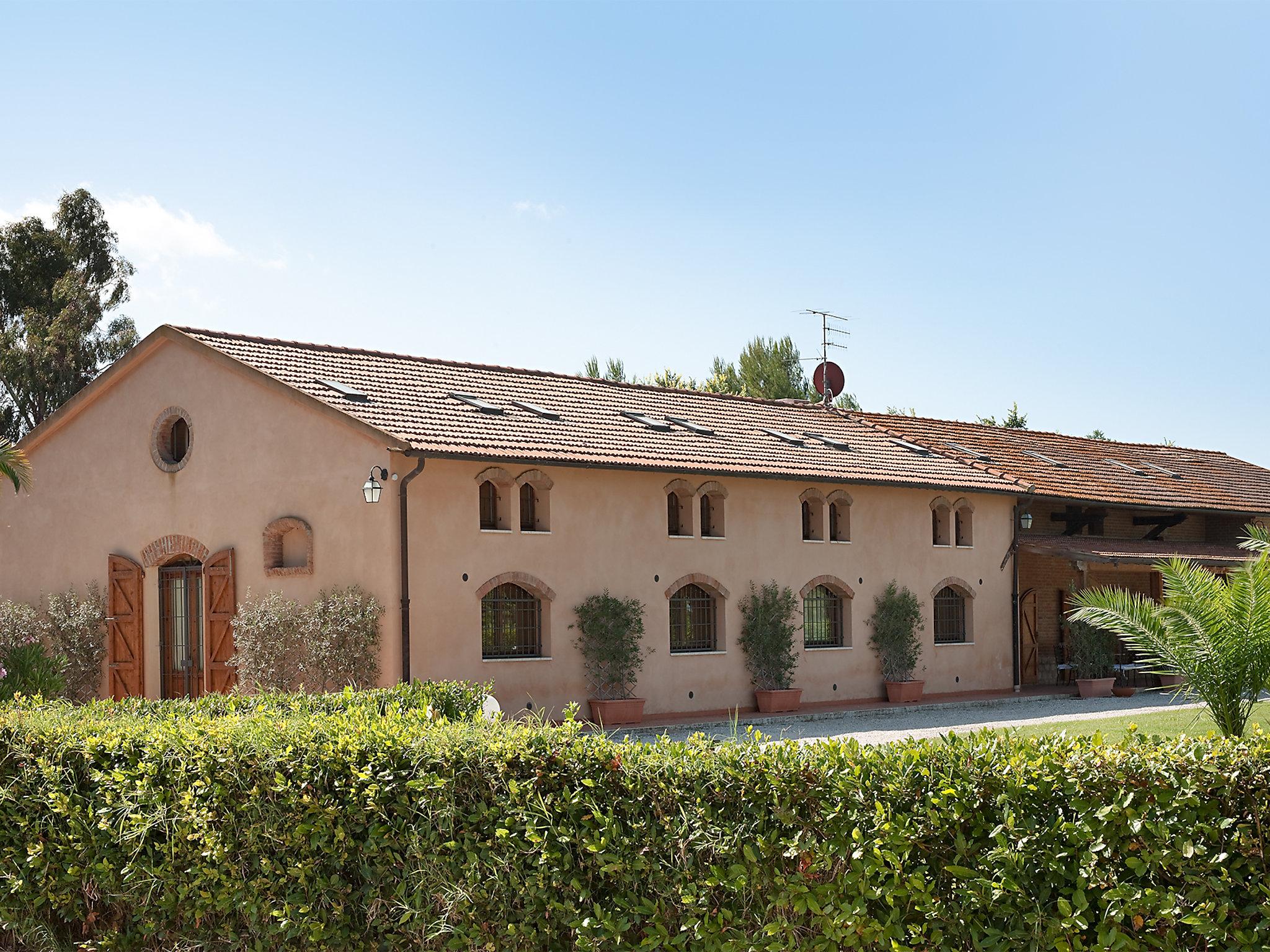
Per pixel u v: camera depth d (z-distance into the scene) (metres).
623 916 5.79
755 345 53.09
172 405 21.86
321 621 18.53
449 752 6.32
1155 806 5.08
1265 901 4.90
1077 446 37.25
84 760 7.51
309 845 6.61
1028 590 29.09
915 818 5.36
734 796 5.74
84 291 45.88
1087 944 5.07
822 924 5.40
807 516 24.64
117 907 7.35
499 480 19.67
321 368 21.56
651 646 21.48
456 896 6.10
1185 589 13.71
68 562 23.34
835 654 24.42
